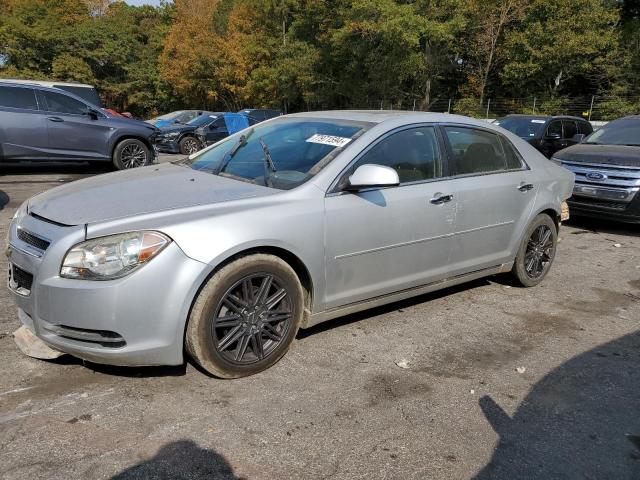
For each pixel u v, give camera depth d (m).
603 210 7.55
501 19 28.41
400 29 25.78
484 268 4.64
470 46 30.47
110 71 51.25
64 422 2.75
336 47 31.86
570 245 7.03
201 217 3.03
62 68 45.72
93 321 2.79
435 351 3.77
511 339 4.03
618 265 6.12
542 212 5.08
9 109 10.08
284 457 2.57
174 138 16.75
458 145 4.36
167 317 2.89
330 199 3.48
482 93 30.05
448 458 2.64
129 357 2.87
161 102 52.69
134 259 2.81
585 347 3.95
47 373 3.20
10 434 2.64
